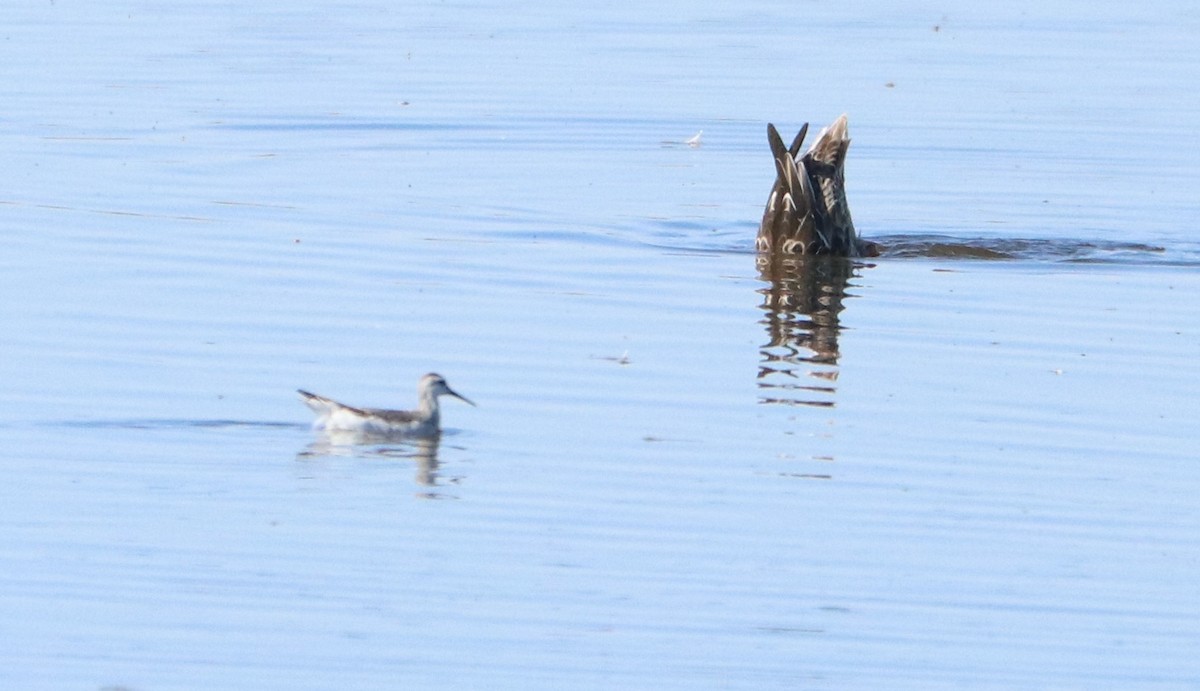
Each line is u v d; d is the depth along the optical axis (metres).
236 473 15.03
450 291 20.62
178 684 11.54
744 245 23.39
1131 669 12.13
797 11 41.84
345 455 15.51
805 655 12.16
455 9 41.47
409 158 28.05
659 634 12.43
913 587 13.27
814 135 29.61
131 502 14.35
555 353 18.39
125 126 29.45
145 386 16.95
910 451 15.89
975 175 27.48
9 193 24.86
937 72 34.81
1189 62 36.03
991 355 18.64
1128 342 19.16
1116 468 15.59
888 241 23.62
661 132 30.08
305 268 21.44
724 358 18.41
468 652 12.09
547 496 14.71
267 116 30.50
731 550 13.80
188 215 23.97
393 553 13.59
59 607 12.58
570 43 37.38
